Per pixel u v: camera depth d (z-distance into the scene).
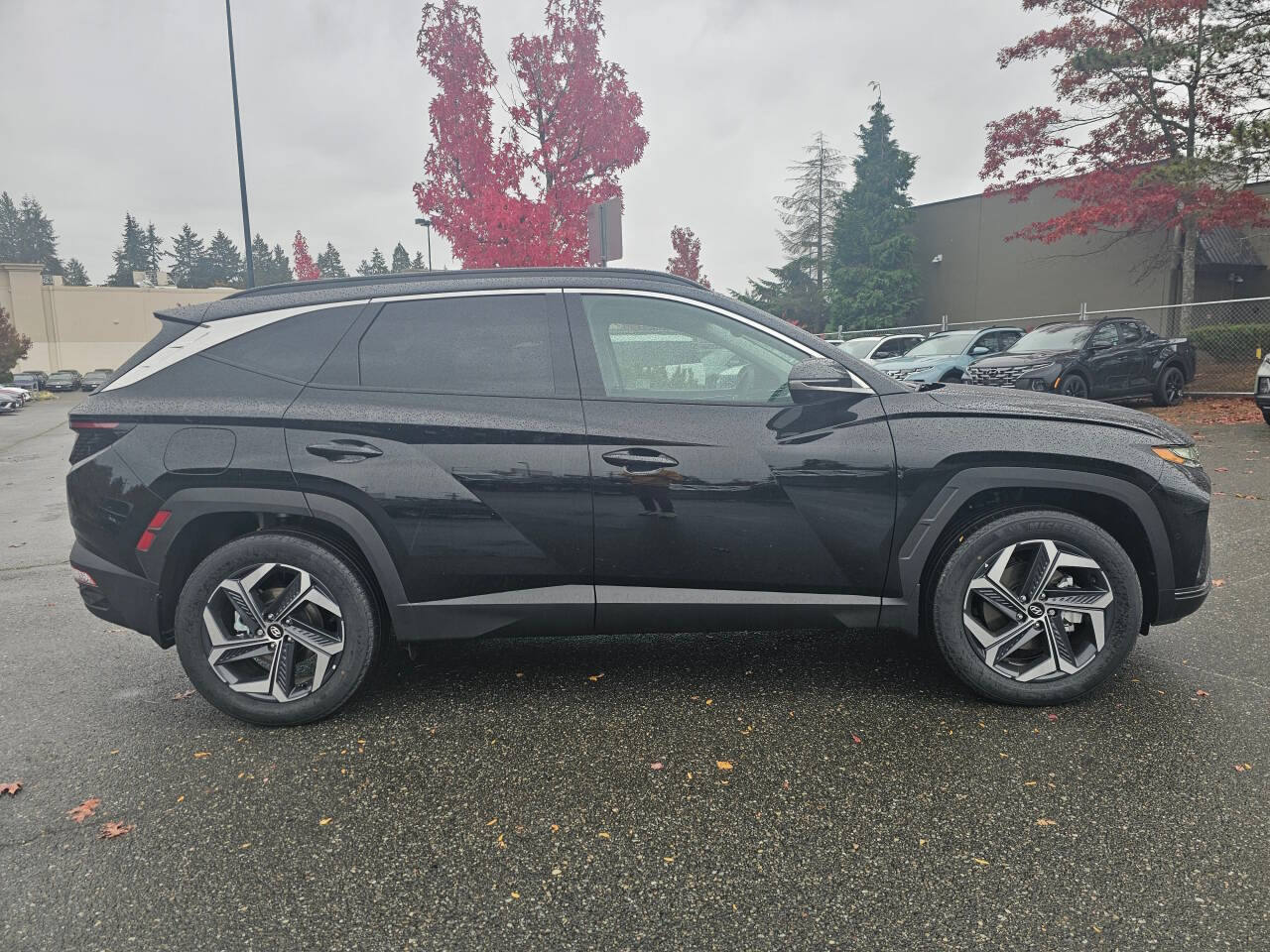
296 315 3.01
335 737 2.87
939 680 3.23
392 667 3.50
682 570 2.93
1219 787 2.39
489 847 2.20
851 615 2.99
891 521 2.91
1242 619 3.82
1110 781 2.44
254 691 2.93
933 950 1.78
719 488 2.87
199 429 2.86
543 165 11.33
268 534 2.91
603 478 2.86
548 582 2.95
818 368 2.78
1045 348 12.66
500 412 2.89
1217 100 15.67
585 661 3.52
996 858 2.09
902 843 2.17
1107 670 2.92
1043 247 26.56
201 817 2.38
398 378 2.94
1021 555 2.97
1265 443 9.30
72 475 2.93
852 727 2.84
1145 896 1.93
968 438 2.88
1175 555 2.93
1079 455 2.85
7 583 5.31
